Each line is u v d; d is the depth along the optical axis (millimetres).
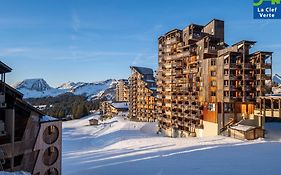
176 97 75750
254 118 55938
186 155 37875
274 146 42594
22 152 23266
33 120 24703
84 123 135125
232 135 55125
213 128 59312
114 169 31391
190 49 68750
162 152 41750
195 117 65688
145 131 85625
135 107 122750
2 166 20891
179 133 71812
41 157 25297
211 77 60938
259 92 58531
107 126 102375
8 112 22297
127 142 59156
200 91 64562
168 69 79625
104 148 57594
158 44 86812
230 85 57781
